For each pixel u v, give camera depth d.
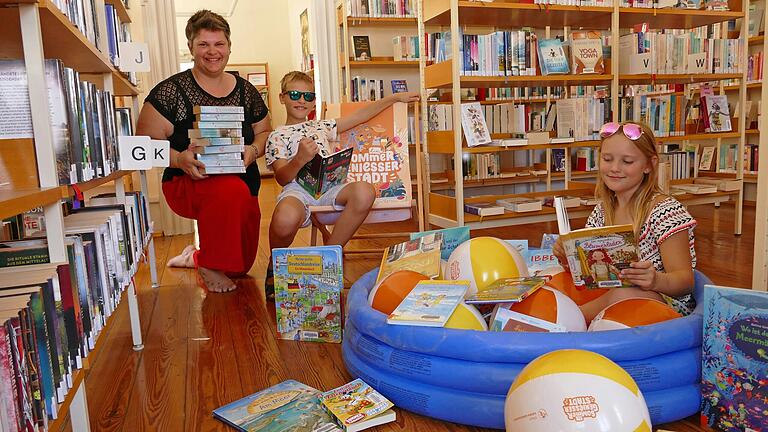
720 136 4.04
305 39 8.51
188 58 9.56
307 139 2.67
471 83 3.71
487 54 3.47
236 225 2.76
